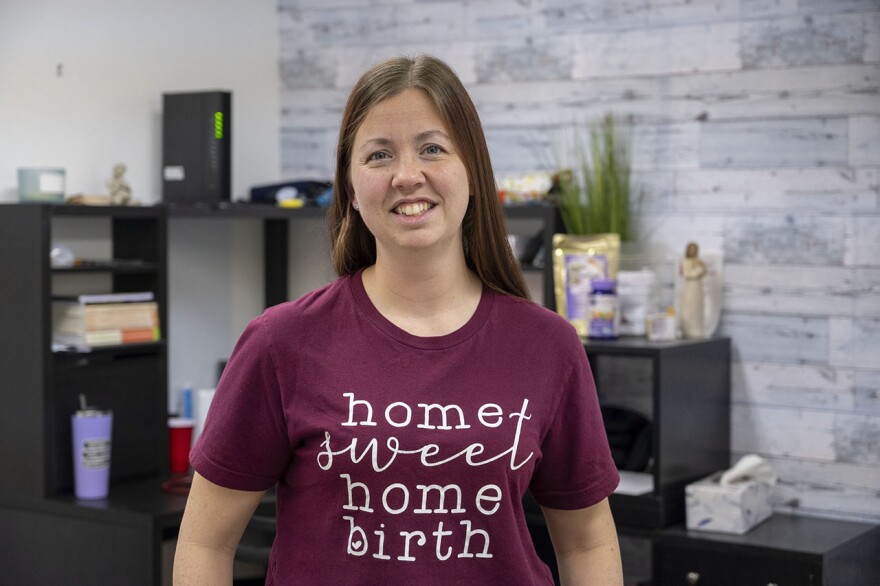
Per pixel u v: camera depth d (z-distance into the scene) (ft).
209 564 4.92
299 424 4.63
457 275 4.90
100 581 9.82
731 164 10.68
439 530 4.51
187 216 11.23
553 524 5.23
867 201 10.10
